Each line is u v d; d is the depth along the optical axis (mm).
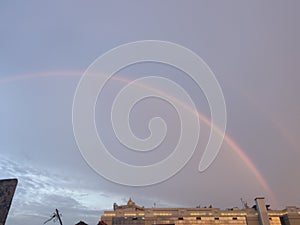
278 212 98812
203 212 96750
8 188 22469
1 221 20812
